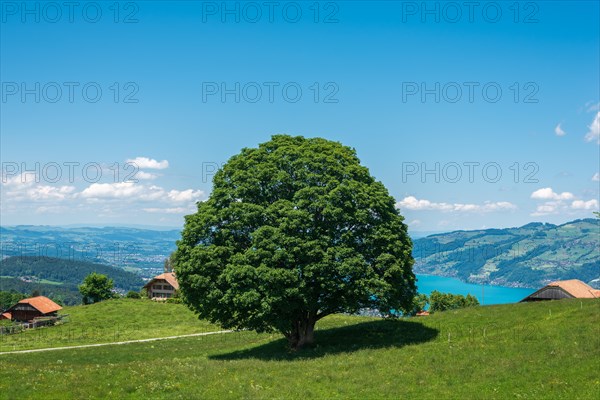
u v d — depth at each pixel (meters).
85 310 101.88
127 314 95.00
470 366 31.72
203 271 41.88
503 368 30.39
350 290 40.66
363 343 44.06
